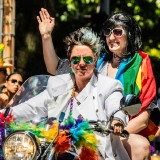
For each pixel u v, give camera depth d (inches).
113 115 305.1
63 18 999.6
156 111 391.2
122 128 300.0
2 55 545.6
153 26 1031.6
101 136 321.4
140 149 351.3
